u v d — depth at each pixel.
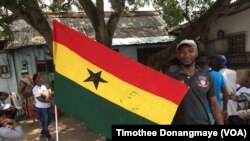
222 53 9.80
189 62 2.83
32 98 8.57
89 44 2.68
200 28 8.31
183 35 8.44
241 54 8.96
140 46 11.45
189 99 2.78
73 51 2.67
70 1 9.81
